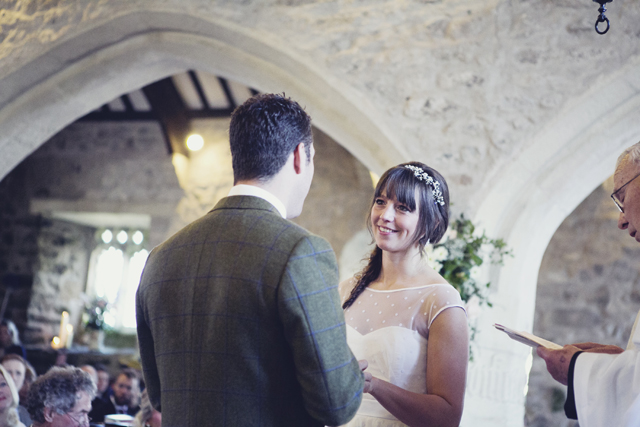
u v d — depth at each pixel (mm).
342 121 3746
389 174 1836
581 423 1534
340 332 1162
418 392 1680
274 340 1155
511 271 3357
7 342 5918
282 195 1297
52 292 8242
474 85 3410
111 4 3807
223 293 1166
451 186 3393
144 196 7652
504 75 3359
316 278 1157
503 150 3330
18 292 7988
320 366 1118
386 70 3543
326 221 7008
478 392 3213
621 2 3158
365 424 1719
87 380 2432
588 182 3432
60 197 7949
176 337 1224
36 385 2357
